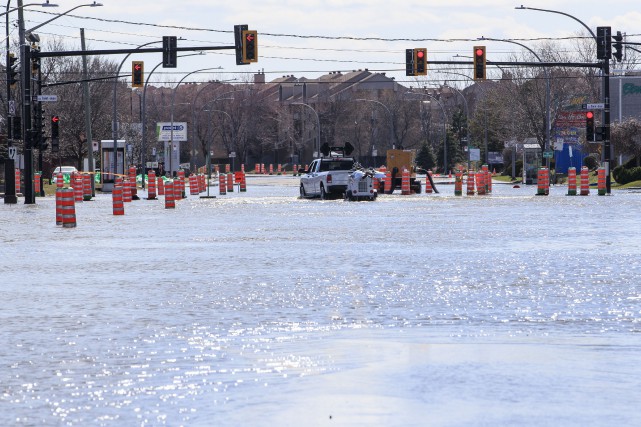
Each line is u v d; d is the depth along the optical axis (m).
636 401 18.97
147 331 27.92
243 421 17.62
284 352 24.42
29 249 56.88
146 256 51.72
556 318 29.66
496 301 33.44
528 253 51.34
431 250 53.66
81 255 52.78
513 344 25.33
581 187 137.38
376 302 33.44
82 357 24.05
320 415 17.98
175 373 21.98
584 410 18.23
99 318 30.45
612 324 28.47
